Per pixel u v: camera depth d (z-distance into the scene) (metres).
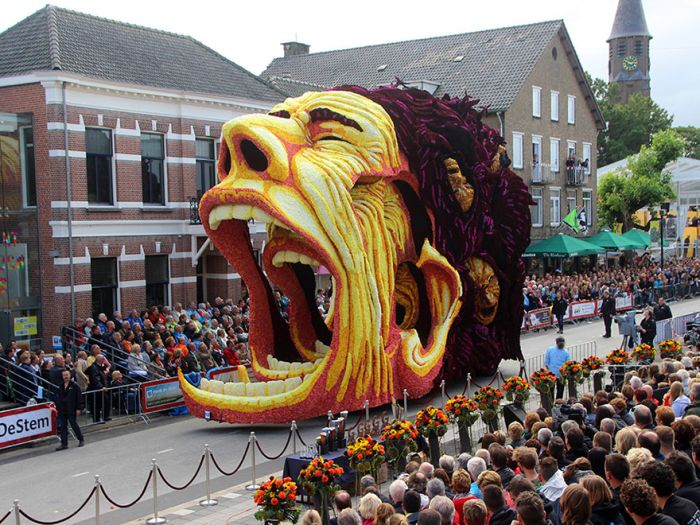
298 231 15.91
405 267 19.81
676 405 12.34
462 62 43.47
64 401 16.58
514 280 22.14
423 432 13.62
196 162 27.00
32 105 23.05
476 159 20.39
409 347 18.42
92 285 24.08
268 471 14.84
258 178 16.23
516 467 10.12
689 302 42.12
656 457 9.29
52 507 12.94
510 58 42.44
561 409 12.03
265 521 10.31
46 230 23.09
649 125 83.06
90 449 16.56
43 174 23.06
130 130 24.73
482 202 20.69
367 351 16.98
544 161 43.66
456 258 19.92
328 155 16.69
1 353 19.28
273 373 17.80
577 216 42.56
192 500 13.21
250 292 18.25
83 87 23.34
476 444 15.49
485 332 21.34
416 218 19.06
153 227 25.45
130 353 20.11
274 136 16.25
